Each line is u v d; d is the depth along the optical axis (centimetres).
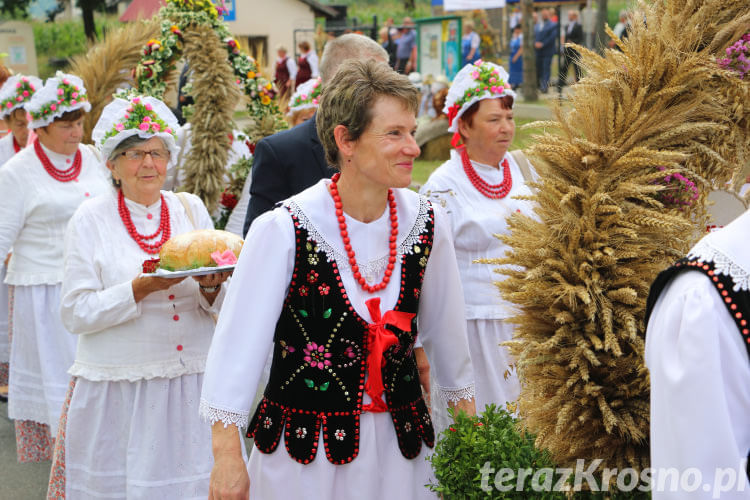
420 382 266
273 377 230
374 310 221
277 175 383
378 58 402
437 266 238
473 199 397
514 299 219
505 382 393
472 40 1498
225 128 484
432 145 1162
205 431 340
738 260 164
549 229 217
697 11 228
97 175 478
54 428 443
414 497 230
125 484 338
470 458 221
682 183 215
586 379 204
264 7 2130
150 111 332
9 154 577
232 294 219
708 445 159
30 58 1780
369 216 227
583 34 1505
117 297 318
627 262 211
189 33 484
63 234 457
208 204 491
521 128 230
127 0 1966
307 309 221
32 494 442
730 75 219
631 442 210
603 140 216
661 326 170
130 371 329
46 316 454
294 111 586
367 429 223
